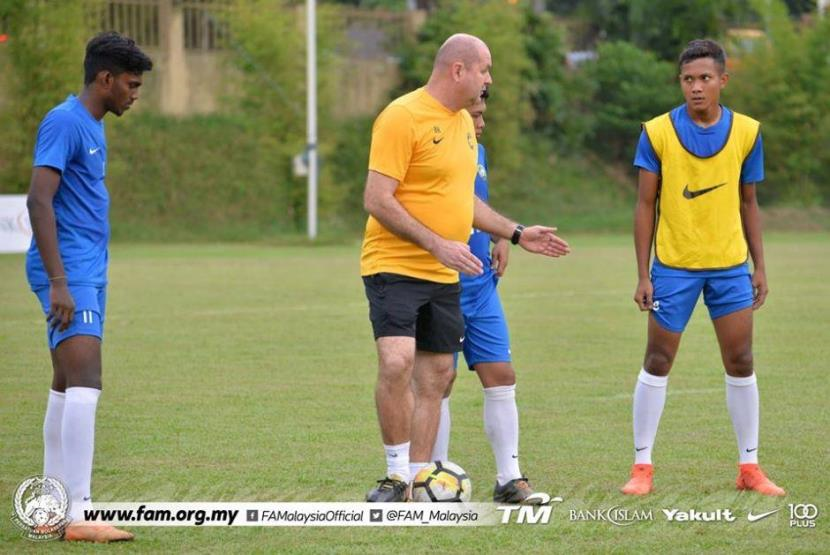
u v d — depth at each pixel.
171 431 18.69
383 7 113.19
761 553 12.16
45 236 12.52
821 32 97.50
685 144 14.85
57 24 75.31
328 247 72.12
